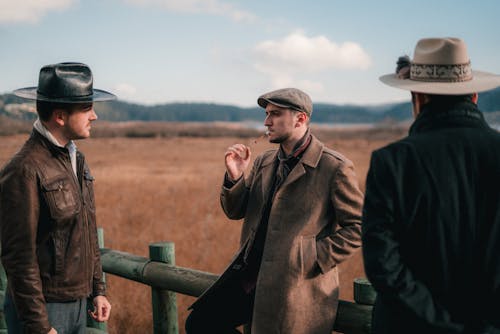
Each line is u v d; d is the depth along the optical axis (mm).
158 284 2639
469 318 1289
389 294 1294
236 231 8453
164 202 12891
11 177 1786
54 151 1892
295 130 2074
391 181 1334
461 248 1291
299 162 2035
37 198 1818
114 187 17609
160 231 8523
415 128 1437
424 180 1313
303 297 1967
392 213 1330
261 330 2016
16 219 1770
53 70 1882
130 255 2918
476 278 1285
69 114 1898
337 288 2041
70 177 1930
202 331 2256
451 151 1323
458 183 1301
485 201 1290
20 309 1787
